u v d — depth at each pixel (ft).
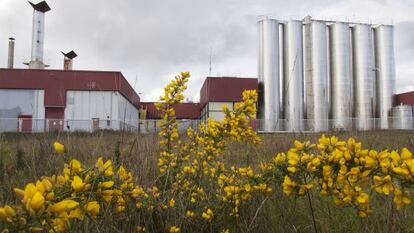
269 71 126.11
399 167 5.33
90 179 5.42
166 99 11.37
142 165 12.46
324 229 8.54
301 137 24.97
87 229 7.46
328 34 137.80
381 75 139.64
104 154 16.38
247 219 9.32
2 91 114.32
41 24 146.00
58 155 16.20
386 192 5.35
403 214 8.59
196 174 10.67
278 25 130.62
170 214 9.13
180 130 14.25
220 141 10.82
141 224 8.67
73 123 98.68
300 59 126.21
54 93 114.42
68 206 4.36
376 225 8.32
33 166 12.97
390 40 140.97
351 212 9.03
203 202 9.63
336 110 129.90
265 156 17.53
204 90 138.62
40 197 4.13
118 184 6.97
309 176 6.46
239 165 14.08
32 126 94.73
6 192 10.40
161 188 10.65
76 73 115.44
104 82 115.34
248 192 9.13
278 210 10.05
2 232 3.98
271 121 112.88
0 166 13.50
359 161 5.68
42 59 145.48
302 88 124.88
